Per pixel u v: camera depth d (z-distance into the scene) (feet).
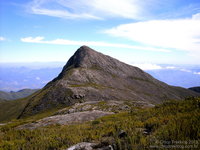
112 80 428.56
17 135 39.42
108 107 131.44
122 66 563.89
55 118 72.02
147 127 29.99
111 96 273.54
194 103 38.99
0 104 381.60
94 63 497.46
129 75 527.81
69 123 61.67
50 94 249.75
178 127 23.20
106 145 23.34
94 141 26.94
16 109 334.65
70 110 130.93
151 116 38.78
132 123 34.06
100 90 280.31
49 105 226.99
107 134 30.30
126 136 24.64
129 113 57.11
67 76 346.13
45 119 72.74
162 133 22.72
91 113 77.20
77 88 262.47
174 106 41.75
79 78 350.23
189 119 26.16
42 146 28.76
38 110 220.84
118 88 389.19
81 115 73.92
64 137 31.91
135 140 21.95
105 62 523.70
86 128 40.98
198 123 22.94
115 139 23.39
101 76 408.46
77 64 478.18
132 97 327.06
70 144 28.32
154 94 458.09
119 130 29.73
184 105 39.75
